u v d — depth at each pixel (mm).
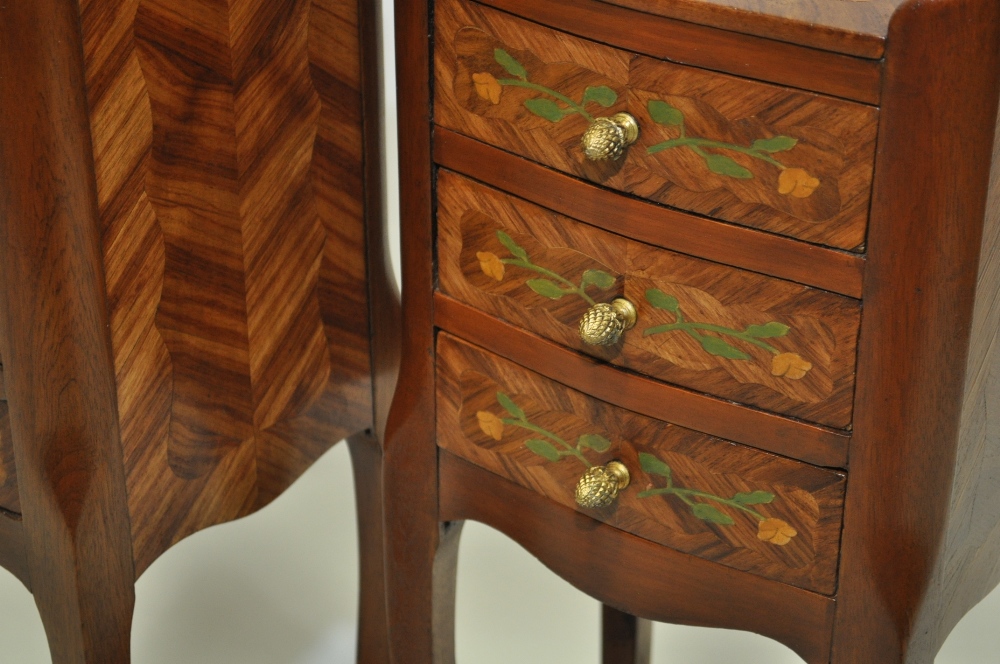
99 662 1578
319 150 1612
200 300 1550
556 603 2182
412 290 1449
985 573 1468
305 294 1663
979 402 1253
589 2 1209
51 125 1349
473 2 1285
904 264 1155
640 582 1404
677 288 1269
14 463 1511
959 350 1172
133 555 1578
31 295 1409
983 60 1072
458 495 1504
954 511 1288
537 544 1464
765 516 1307
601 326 1256
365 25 1607
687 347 1287
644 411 1330
